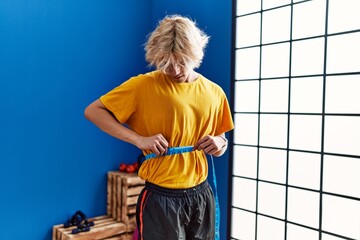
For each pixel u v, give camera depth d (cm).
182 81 114
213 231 126
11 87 229
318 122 202
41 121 244
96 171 275
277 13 222
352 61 186
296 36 212
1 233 229
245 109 243
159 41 104
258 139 235
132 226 262
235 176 251
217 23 255
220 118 132
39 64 241
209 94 119
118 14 284
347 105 188
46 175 248
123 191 262
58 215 255
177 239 112
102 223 259
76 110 262
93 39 269
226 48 249
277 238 225
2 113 226
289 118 217
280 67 221
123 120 114
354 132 185
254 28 236
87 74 267
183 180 114
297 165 213
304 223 209
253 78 238
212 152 119
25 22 234
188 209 116
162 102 109
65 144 257
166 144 109
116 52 284
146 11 306
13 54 229
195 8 272
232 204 252
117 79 285
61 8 251
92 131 271
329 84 196
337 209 193
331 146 196
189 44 103
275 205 226
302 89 210
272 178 227
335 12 192
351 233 187
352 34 185
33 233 243
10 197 231
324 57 198
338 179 193
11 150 230
